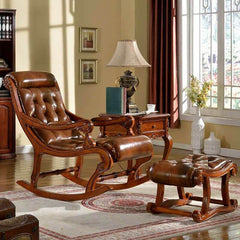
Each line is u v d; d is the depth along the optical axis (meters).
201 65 7.78
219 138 7.46
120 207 4.66
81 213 4.46
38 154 5.00
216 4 7.48
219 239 3.80
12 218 2.78
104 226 4.08
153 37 8.06
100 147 4.65
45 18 7.65
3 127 6.97
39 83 5.35
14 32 7.06
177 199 4.61
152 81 8.10
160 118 5.82
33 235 2.77
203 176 4.20
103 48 8.30
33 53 7.57
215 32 7.53
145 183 5.61
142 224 4.13
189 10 7.84
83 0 8.02
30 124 4.96
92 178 4.71
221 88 7.51
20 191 5.23
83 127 4.73
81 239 3.75
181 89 7.96
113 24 8.40
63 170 5.28
